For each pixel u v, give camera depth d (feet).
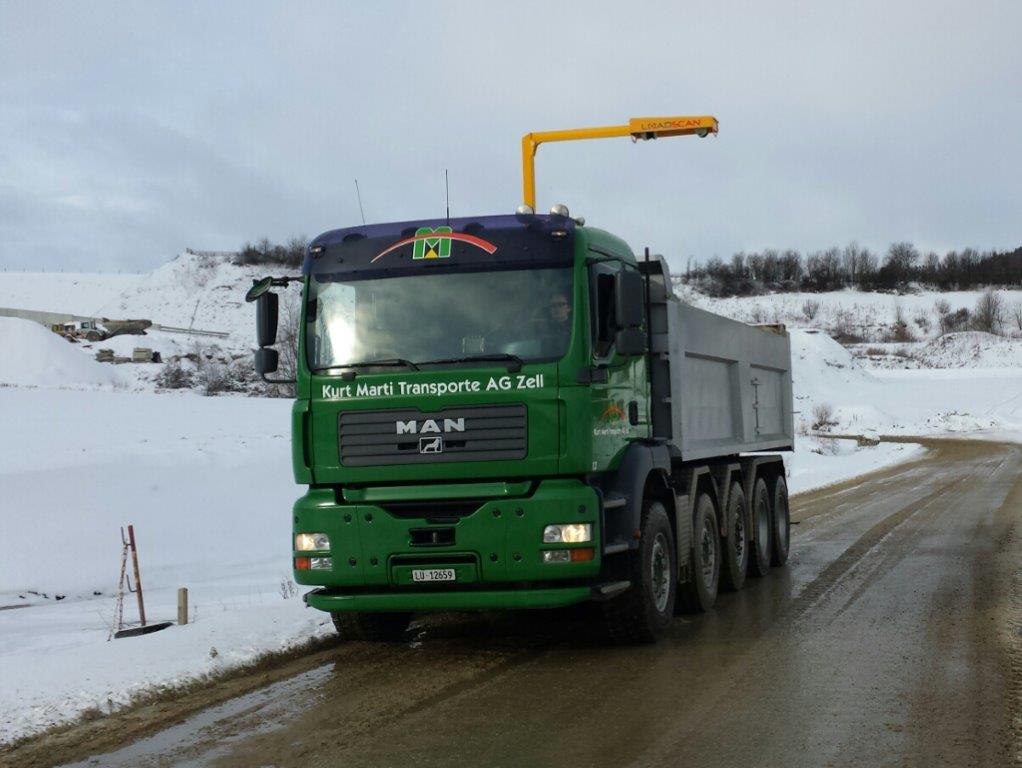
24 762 20.42
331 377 28.73
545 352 27.81
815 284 440.86
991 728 20.53
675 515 33.30
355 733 21.57
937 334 355.56
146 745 21.31
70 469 72.79
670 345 33.81
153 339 246.27
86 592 54.60
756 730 20.68
